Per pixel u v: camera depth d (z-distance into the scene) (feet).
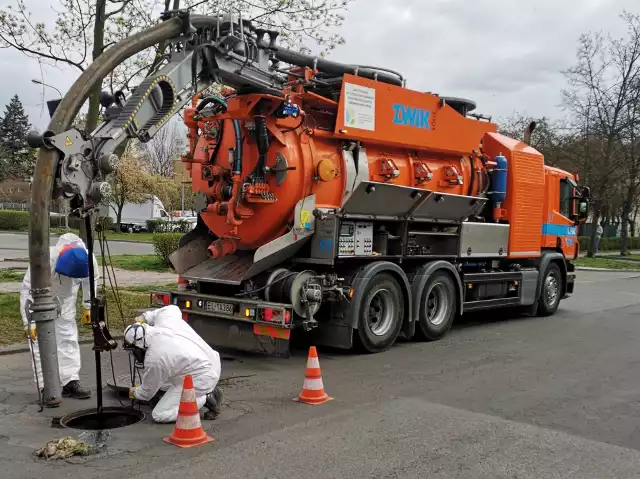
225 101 26.43
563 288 42.57
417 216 29.45
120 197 151.12
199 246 28.81
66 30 34.04
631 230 194.39
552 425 18.21
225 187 26.30
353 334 27.07
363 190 25.85
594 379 24.12
